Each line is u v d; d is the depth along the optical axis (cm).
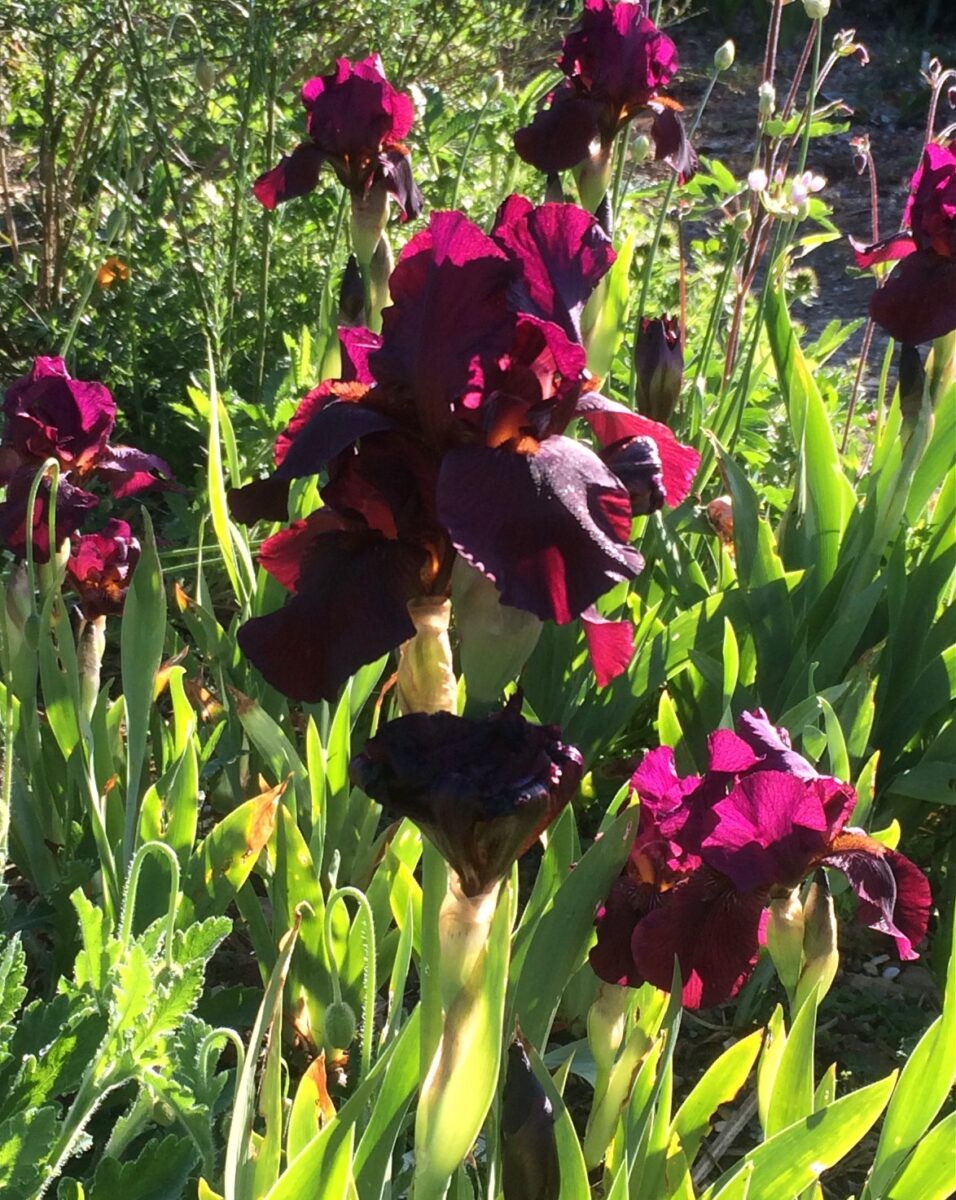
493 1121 73
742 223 140
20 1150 62
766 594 120
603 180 136
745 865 70
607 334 120
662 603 134
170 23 194
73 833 100
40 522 102
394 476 55
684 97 425
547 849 82
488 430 53
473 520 52
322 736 110
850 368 253
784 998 108
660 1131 71
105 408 107
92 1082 65
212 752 109
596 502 53
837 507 132
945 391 119
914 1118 74
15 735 108
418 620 58
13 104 208
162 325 177
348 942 91
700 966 71
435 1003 61
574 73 135
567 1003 98
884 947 116
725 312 197
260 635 56
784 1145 71
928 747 125
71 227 198
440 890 60
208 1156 66
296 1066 94
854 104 432
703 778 74
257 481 63
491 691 56
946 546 124
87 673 107
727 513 133
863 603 117
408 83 218
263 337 171
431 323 54
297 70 208
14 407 106
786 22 476
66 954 96
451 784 53
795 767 71
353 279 127
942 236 114
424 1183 61
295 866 90
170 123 194
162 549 153
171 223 189
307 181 128
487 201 201
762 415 159
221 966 108
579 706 119
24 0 187
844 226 347
